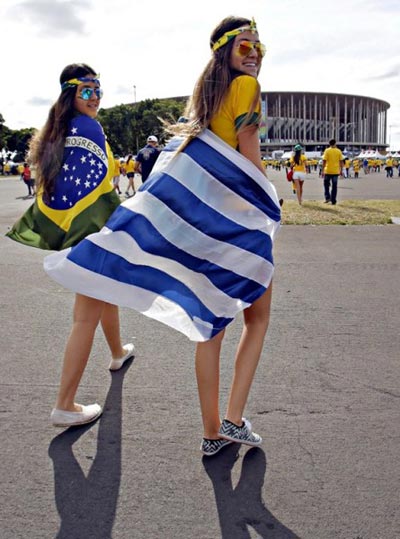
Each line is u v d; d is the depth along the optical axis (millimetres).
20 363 4258
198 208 2857
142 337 4852
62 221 3385
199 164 2852
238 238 2842
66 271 2984
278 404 3600
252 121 2764
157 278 2920
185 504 2609
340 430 3277
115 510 2564
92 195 3338
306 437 3199
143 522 2482
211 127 2863
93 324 3227
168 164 2939
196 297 2869
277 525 2463
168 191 2902
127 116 78250
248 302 2854
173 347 4605
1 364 4238
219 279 2850
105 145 3438
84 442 3148
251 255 2844
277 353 4473
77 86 3340
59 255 3211
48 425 3342
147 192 2965
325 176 16594
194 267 2883
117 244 2980
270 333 4957
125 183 31969
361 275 7293
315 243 9781
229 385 3879
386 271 7535
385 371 4125
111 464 2934
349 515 2527
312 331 5012
